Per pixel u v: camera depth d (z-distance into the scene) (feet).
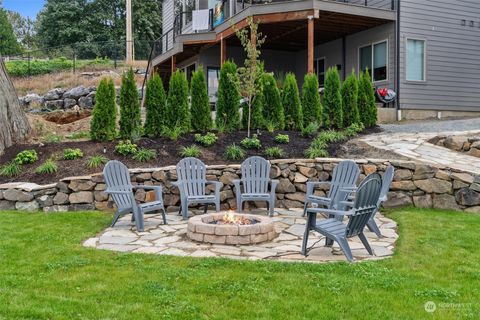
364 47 48.75
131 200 18.95
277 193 25.12
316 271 12.72
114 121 28.86
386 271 12.67
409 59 45.19
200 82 30.25
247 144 27.73
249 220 18.28
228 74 30.25
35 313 9.72
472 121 38.34
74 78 68.69
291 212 23.31
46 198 23.13
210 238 16.46
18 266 13.08
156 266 13.15
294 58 59.21
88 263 13.43
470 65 48.37
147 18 122.83
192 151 26.48
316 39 52.90
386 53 45.80
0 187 23.29
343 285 11.47
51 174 24.75
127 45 81.10
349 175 21.39
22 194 23.07
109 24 120.26
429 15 45.96
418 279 12.04
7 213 21.74
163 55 57.41
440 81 46.75
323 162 25.00
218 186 22.26
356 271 12.65
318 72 56.29
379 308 10.12
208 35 48.83
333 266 13.19
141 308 10.05
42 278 12.03
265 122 30.83
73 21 116.57
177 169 23.00
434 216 20.59
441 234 16.94
